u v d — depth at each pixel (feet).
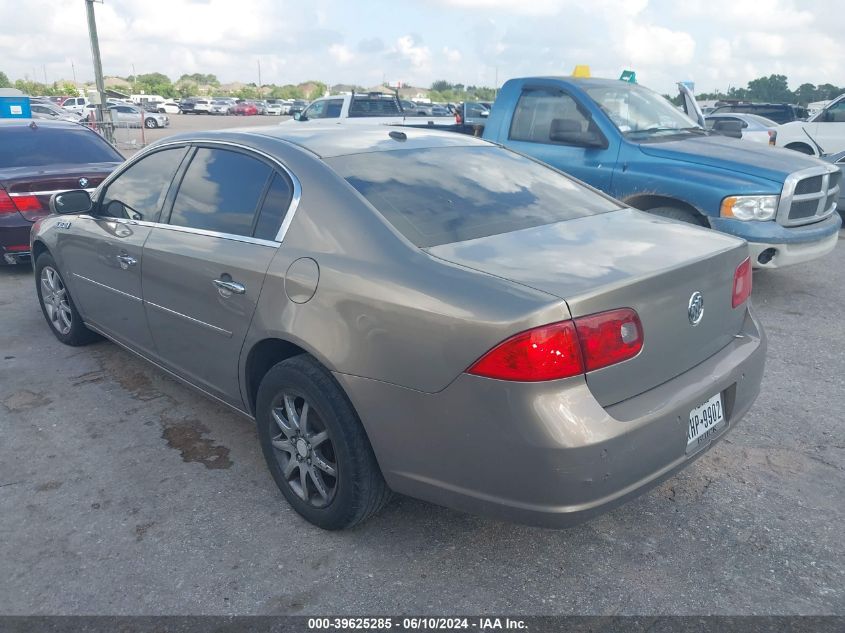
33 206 22.29
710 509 10.34
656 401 8.30
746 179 18.42
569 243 9.36
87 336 16.80
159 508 10.59
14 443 12.53
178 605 8.61
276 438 10.39
